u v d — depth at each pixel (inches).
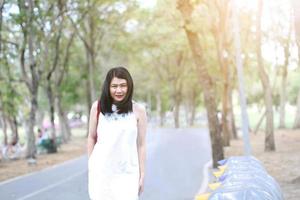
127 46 1539.1
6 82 1227.2
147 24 1535.4
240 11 1154.7
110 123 172.9
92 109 177.8
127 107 173.8
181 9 611.5
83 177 610.2
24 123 1578.5
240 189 163.2
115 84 172.6
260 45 844.0
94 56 1386.6
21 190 515.8
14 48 1120.8
